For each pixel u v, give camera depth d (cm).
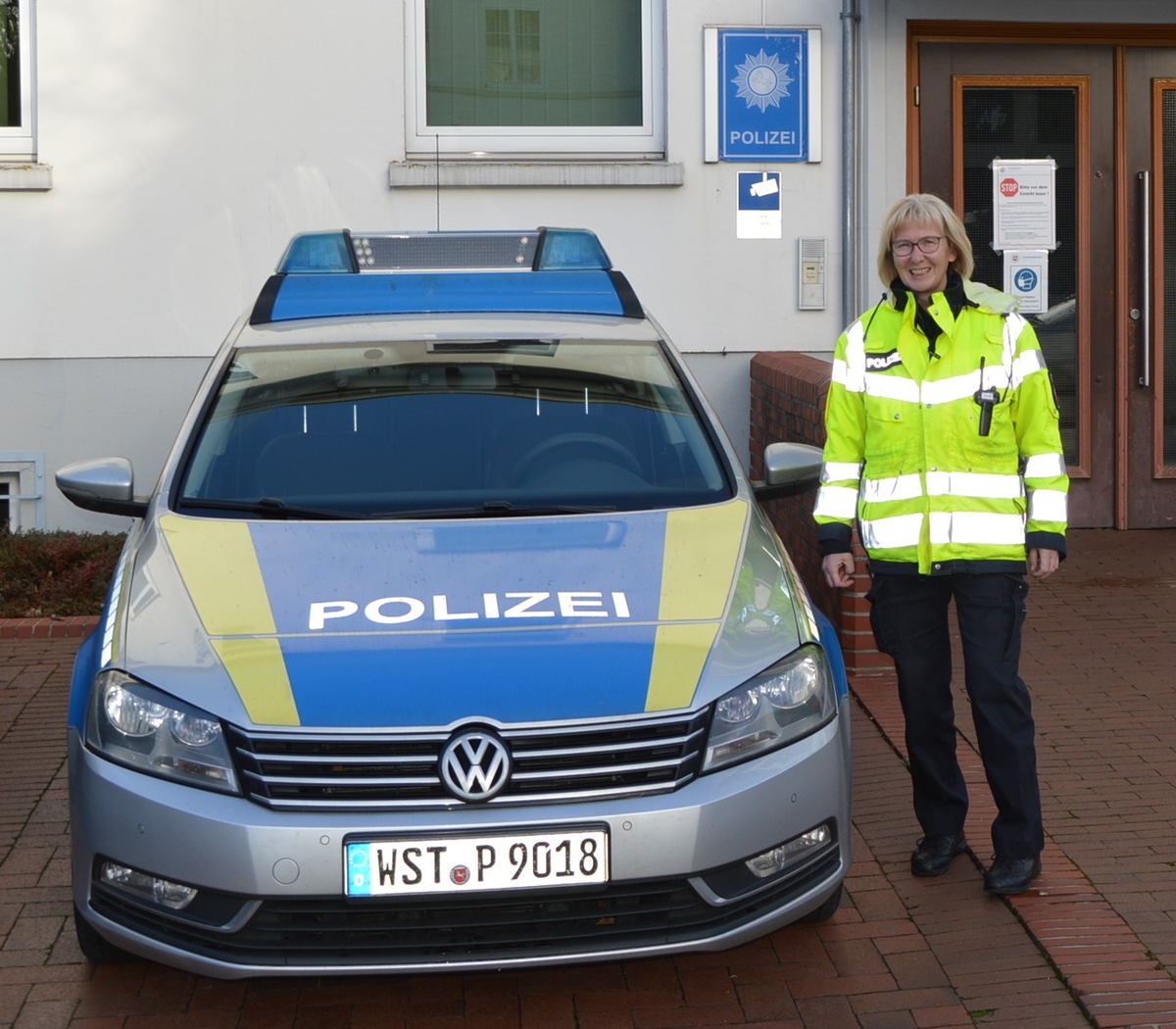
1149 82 852
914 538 421
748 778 349
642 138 845
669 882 340
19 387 809
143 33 796
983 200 849
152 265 808
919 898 430
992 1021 363
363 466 451
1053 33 838
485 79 843
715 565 396
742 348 836
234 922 333
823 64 823
